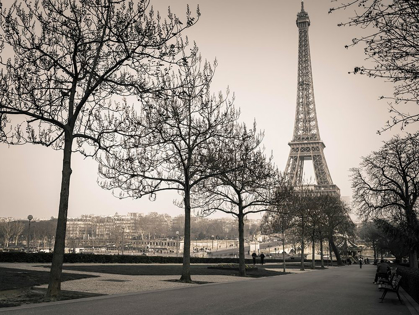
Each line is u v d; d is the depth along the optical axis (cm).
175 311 1736
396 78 1703
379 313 2005
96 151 2714
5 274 2936
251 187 4762
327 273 6562
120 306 1845
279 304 2117
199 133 3784
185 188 3697
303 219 7894
